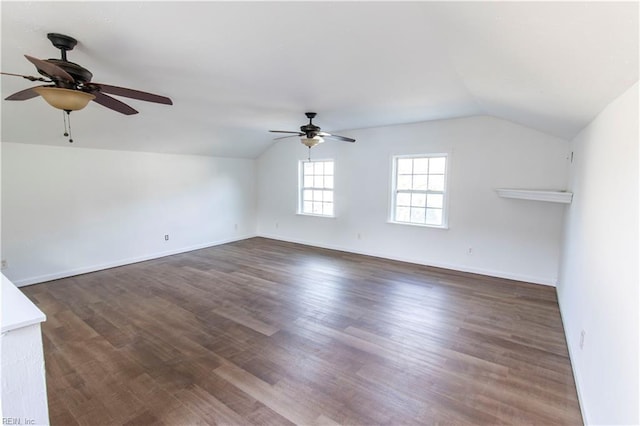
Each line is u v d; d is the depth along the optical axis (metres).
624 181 1.45
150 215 5.45
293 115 4.30
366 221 5.66
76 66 1.92
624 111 1.50
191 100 3.47
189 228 6.07
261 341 2.74
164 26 1.76
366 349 2.62
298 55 2.19
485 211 4.45
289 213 6.85
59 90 1.82
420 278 4.39
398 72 2.53
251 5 1.53
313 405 1.98
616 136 1.63
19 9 1.57
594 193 2.14
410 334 2.86
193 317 3.21
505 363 2.42
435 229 4.90
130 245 5.21
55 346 2.67
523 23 1.22
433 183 4.96
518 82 2.11
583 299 2.22
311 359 2.48
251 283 4.22
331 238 6.21
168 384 2.18
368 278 4.40
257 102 3.57
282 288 4.03
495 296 3.74
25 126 3.74
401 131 5.08
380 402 2.01
